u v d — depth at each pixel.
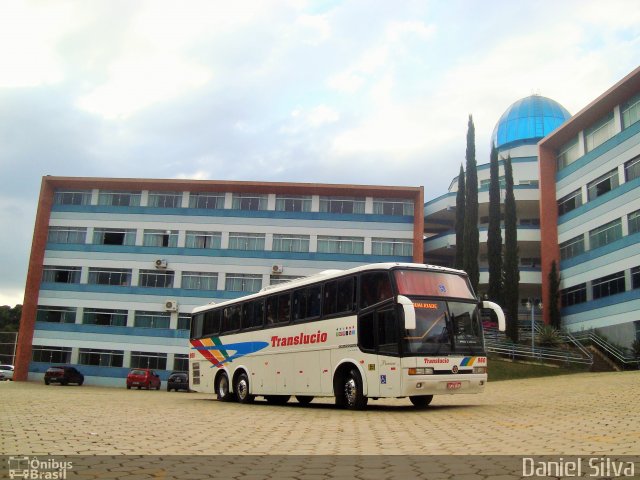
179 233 51.56
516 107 55.16
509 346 38.56
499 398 19.73
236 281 50.31
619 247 38.50
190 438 9.53
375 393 14.42
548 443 8.42
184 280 50.72
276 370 18.30
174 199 52.38
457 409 15.21
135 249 51.59
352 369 15.37
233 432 10.40
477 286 41.81
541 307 50.06
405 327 13.37
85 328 50.62
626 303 37.25
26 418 12.90
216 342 21.94
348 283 15.92
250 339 19.88
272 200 51.41
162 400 22.28
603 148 41.03
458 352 14.52
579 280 42.94
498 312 15.22
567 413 12.97
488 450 7.90
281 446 8.58
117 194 53.03
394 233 50.00
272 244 50.59
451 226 58.94
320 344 16.50
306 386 16.86
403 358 13.84
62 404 18.20
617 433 9.32
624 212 38.28
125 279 51.31
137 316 50.56
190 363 23.64
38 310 51.41
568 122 43.56
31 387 37.94
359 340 15.12
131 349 49.94
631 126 38.22
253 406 18.47
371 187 49.97
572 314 43.50
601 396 17.47
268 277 50.03
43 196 52.62
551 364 36.06
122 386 49.25
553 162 47.22
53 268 52.09
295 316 17.83
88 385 48.91
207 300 50.12
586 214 42.56
